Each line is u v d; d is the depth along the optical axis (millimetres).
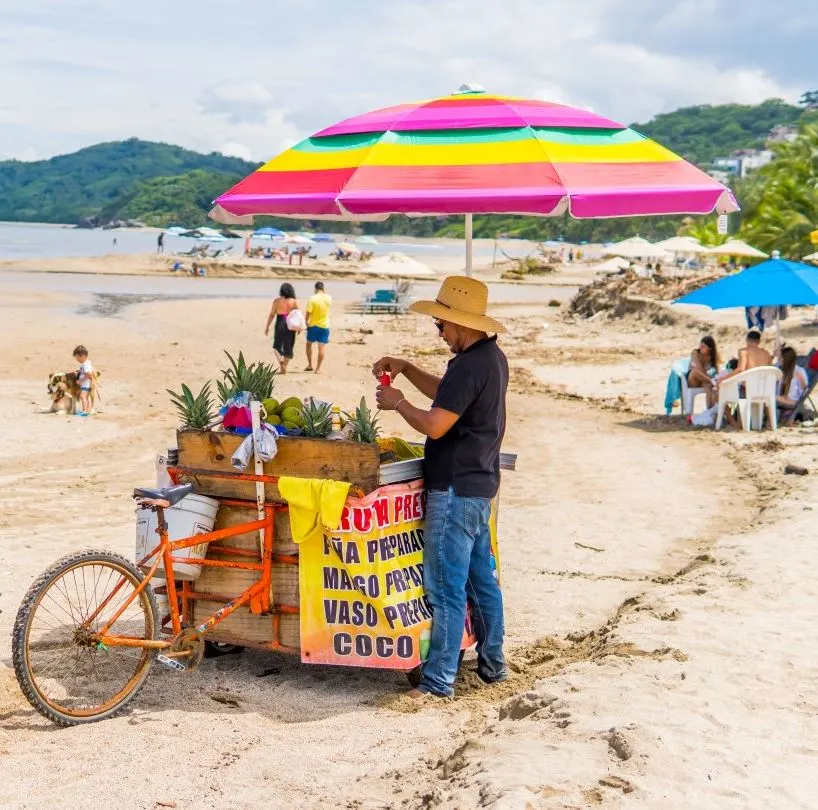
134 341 25906
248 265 69312
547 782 3670
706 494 10500
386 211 4984
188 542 5117
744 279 14156
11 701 4961
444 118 5387
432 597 5160
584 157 5168
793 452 12398
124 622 5824
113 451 12617
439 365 23859
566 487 10906
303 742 4539
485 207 4895
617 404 17531
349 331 31938
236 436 5180
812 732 4305
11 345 23578
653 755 3904
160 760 4301
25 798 3898
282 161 5629
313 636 5141
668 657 5227
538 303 48469
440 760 4270
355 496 4988
